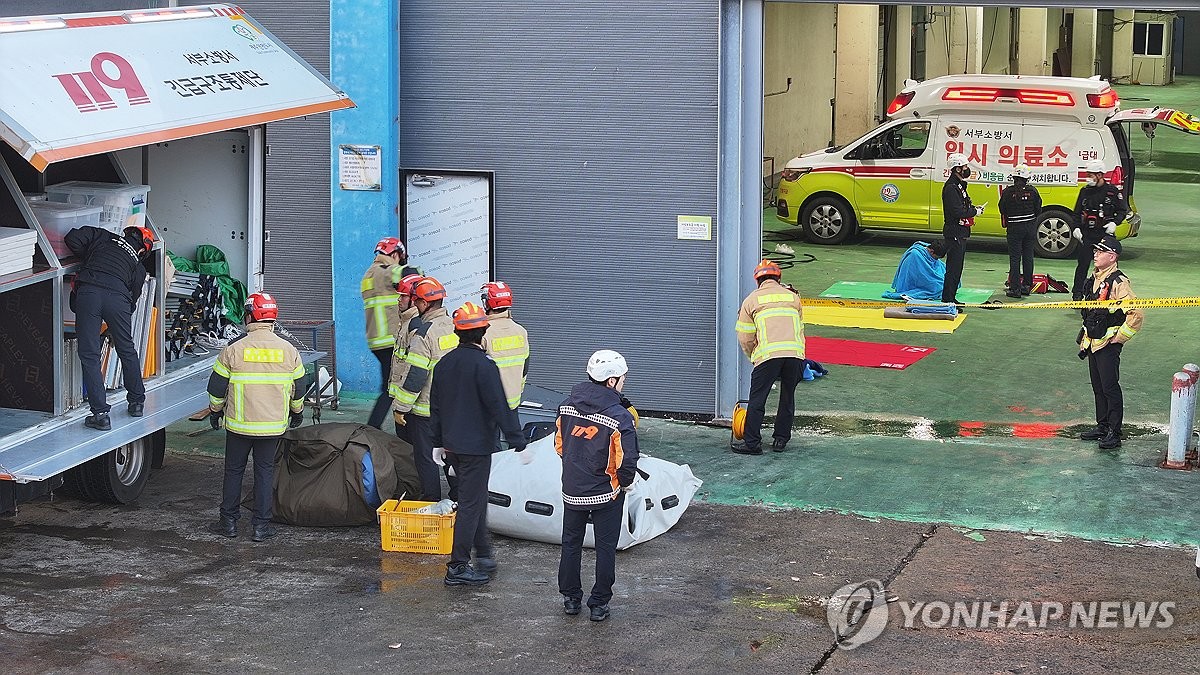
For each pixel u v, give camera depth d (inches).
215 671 297.6
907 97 861.8
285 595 343.9
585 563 368.2
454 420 344.2
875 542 381.4
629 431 319.9
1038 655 306.7
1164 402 530.3
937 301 696.4
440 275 532.7
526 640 315.6
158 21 403.5
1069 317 685.3
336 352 546.3
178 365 445.1
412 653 307.9
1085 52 1845.5
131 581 352.5
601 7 494.6
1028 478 435.8
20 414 386.9
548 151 512.1
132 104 360.8
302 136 538.6
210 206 469.4
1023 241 728.3
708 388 511.5
